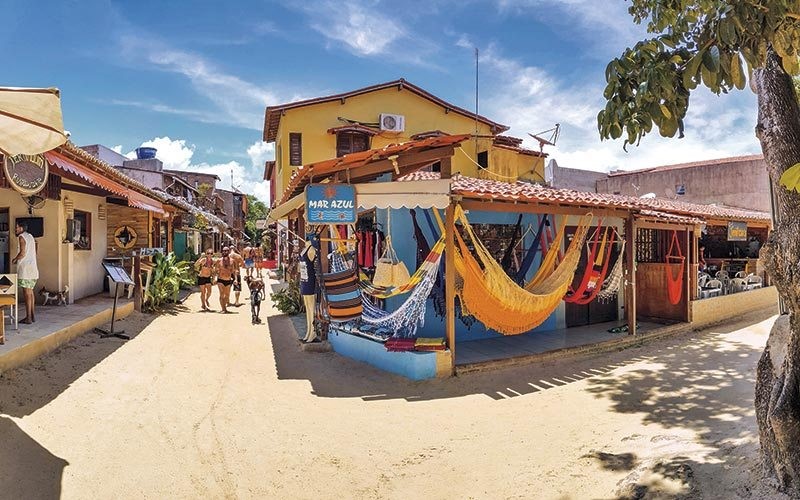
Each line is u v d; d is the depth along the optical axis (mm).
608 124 3438
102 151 28812
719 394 6203
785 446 3158
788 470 3137
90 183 8836
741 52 3049
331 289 7492
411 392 6453
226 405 5754
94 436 4547
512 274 9195
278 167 20234
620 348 9141
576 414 5637
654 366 7797
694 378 7027
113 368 6660
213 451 4527
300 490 3951
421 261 8125
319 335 8797
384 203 7070
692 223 10867
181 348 8383
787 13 2855
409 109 20047
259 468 4270
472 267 7250
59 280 9914
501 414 5680
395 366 7227
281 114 18594
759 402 3598
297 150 18688
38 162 6492
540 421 5438
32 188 6371
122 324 9664
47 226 9836
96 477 3869
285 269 21375
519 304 7668
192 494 3787
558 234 8570
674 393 6312
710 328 11297
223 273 12898
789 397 3178
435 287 7664
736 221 14266
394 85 19547
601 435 4949
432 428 5262
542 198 7777
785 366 3275
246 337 9664
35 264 7688
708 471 3668
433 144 6664
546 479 4047
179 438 4738
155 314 11750
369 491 3965
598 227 9188
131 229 13648
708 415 5379
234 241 39188
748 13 2846
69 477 3807
